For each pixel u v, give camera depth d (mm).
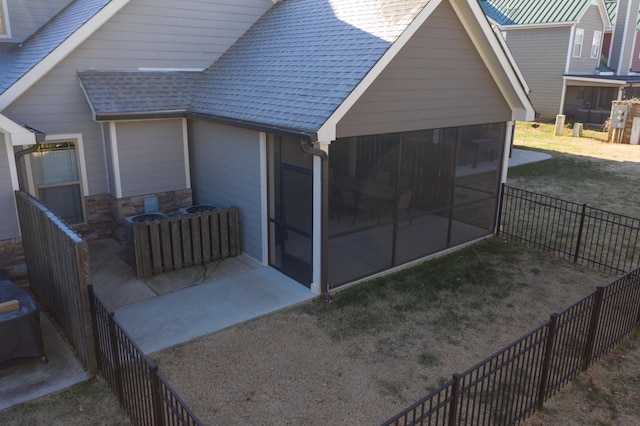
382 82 8266
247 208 9914
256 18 12945
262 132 8555
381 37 8422
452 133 10188
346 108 7559
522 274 9633
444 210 10523
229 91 10266
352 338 7215
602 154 22016
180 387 6062
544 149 23266
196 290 8625
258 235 9742
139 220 9906
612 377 6445
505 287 9039
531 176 17859
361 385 6152
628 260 10305
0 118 7805
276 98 8812
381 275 9445
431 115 9336
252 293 8523
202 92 11016
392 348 6977
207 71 11977
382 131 8508
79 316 6113
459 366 6609
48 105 10062
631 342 7262
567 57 30453
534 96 32594
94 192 10953
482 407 5812
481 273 9648
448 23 9023
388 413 5664
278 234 9320
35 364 6426
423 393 6039
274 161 9062
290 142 8586
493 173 11461
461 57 9508
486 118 10586
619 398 6027
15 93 9406
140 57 11117
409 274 9523
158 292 8547
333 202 8359
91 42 10375
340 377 6305
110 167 10648
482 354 6906
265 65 10367
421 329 7516
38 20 12648
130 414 5445
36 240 7453
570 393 6105
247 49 11750
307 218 8523
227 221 9961
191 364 6535
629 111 24578
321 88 8211
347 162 8398
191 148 11375
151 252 9133
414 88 8844
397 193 9430
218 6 12094
